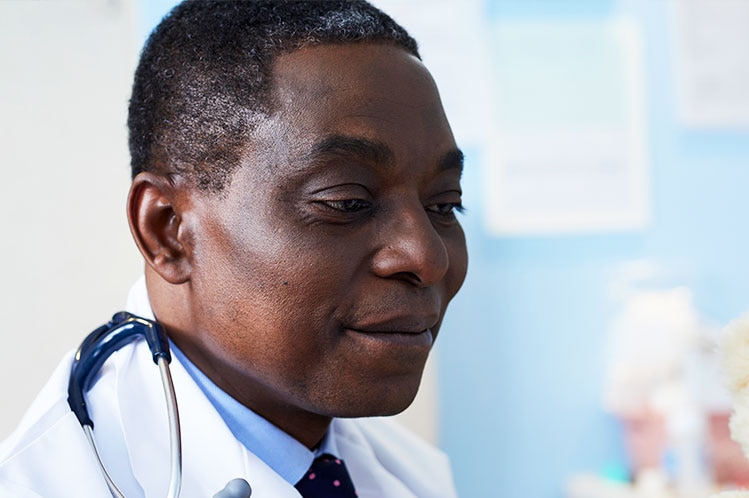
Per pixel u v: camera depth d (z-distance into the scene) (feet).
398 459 2.97
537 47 5.47
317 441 2.50
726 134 5.61
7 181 3.87
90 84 4.01
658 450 4.99
